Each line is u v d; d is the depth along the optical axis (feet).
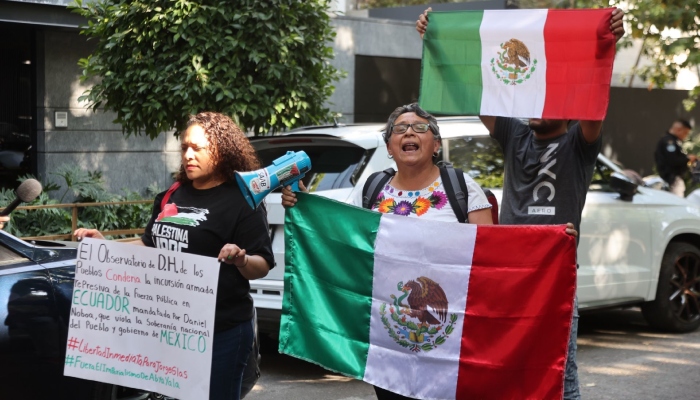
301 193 13.43
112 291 12.49
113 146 39.52
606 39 13.70
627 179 26.55
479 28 14.55
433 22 14.92
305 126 27.94
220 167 12.45
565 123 15.02
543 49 14.12
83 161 38.73
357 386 21.97
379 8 53.01
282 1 28.22
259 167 13.07
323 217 13.35
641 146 62.80
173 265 12.11
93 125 38.88
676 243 28.48
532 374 12.49
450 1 49.55
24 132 38.60
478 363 12.61
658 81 44.09
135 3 27.25
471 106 14.69
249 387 16.96
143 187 40.52
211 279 11.90
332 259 13.30
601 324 30.25
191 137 12.28
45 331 14.75
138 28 27.66
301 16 28.96
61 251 15.76
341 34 45.42
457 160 24.11
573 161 14.65
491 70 14.52
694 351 25.95
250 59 27.22
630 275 26.84
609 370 23.43
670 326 28.45
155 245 12.60
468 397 12.71
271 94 28.32
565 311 12.33
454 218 12.97
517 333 12.48
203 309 11.97
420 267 12.78
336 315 13.28
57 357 14.84
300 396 20.90
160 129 29.22
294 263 13.53
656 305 28.17
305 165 12.58
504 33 14.34
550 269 12.36
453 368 12.71
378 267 13.00
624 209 26.81
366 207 13.55
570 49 13.96
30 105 38.09
